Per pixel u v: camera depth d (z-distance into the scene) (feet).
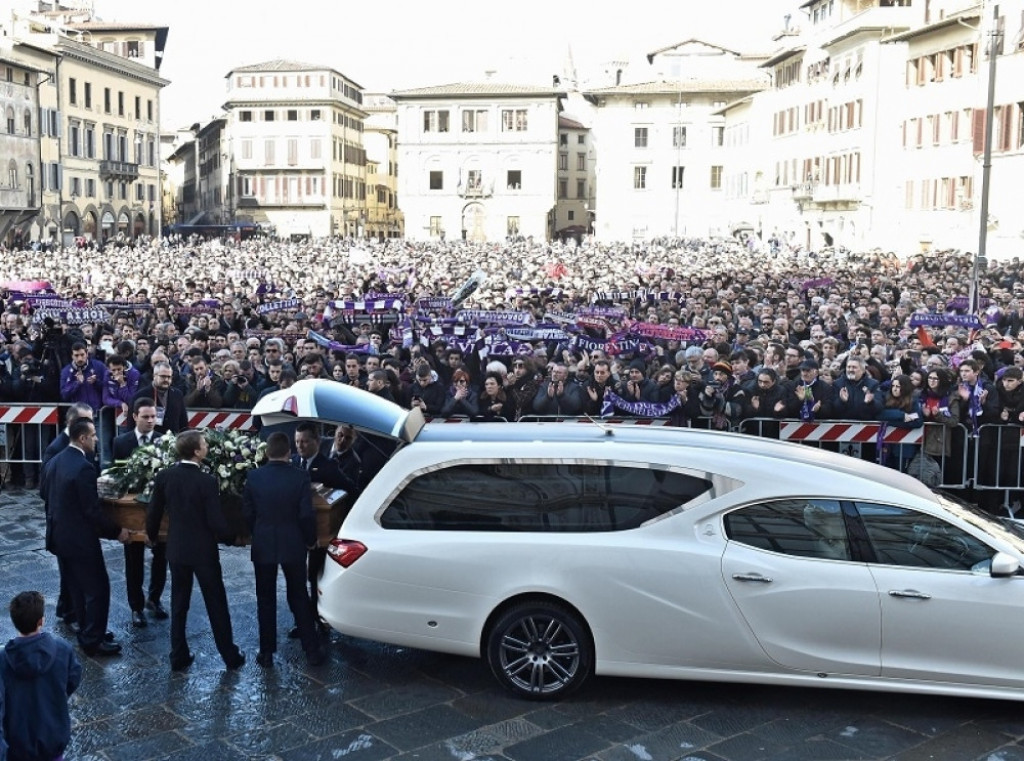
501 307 80.89
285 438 28.27
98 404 46.85
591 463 26.13
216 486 27.89
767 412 43.37
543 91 313.12
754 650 25.07
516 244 226.38
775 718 25.12
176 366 53.42
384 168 398.21
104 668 28.30
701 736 24.23
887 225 199.93
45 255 166.61
